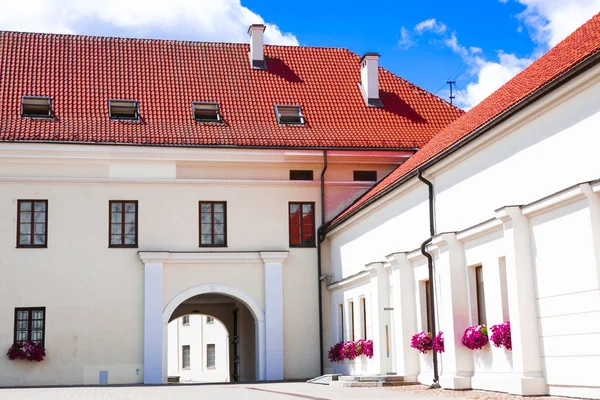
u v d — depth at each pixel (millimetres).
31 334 30266
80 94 32719
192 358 55719
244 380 36156
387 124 34250
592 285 14570
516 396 16188
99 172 31297
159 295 31109
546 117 16922
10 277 30312
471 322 19484
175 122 32531
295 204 32844
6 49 33688
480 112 23203
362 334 27766
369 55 35438
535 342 16359
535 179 17328
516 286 16562
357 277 27594
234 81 34875
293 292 32438
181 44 35938
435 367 21297
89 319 30609
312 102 34719
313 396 18703
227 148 31766
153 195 31672
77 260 30812
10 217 30547
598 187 14383
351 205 32312
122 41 35406
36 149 30484
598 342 14391
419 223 23562
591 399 14555
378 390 20828
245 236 32219
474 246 19312
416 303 23141
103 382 30359
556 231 15719
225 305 39938
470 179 20422
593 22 20484
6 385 29672
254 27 35969
